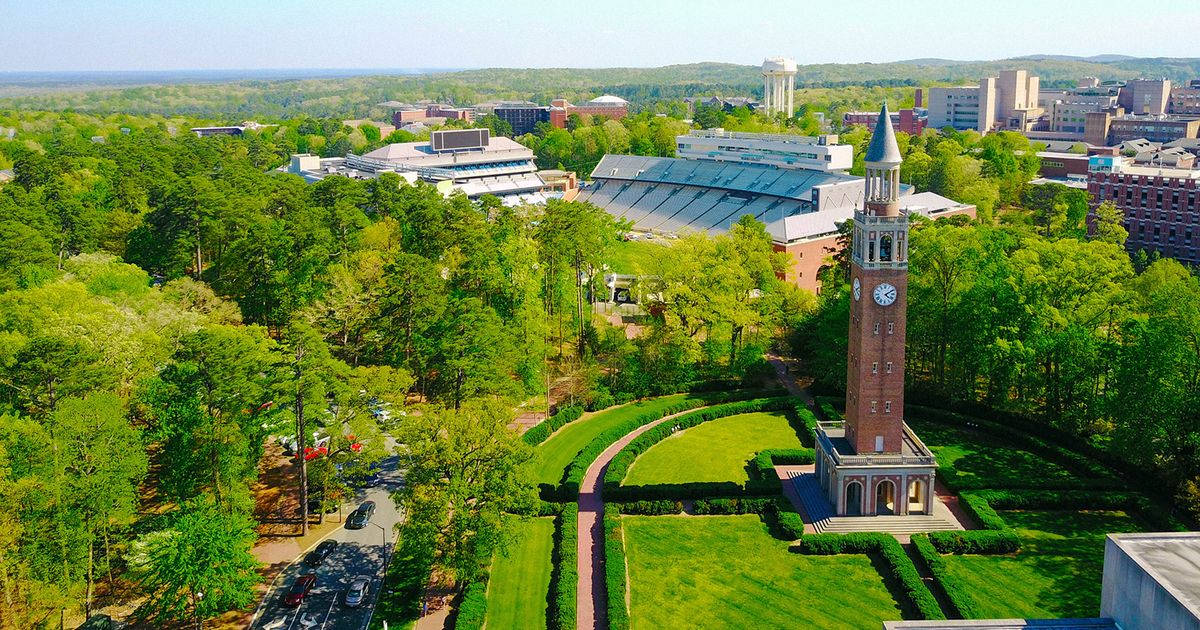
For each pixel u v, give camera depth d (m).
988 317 124.94
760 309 149.00
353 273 147.38
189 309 137.62
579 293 158.88
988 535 95.00
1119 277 152.75
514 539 89.38
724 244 156.38
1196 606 57.31
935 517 101.00
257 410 101.56
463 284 147.25
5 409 93.50
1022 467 114.94
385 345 132.50
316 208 173.62
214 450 92.25
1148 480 106.19
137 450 88.31
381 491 109.25
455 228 167.75
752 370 144.62
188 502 87.50
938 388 136.00
